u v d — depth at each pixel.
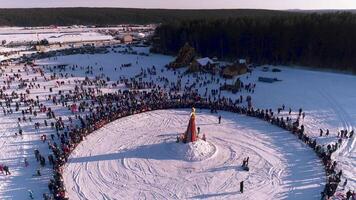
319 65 85.25
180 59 86.12
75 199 32.47
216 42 103.38
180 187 34.50
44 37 163.88
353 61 80.69
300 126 48.09
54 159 39.31
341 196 32.34
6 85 71.81
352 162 38.41
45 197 31.75
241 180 35.53
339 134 45.09
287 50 89.25
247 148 42.03
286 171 37.03
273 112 53.66
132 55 107.50
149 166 38.25
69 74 81.81
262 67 84.94
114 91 66.69
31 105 58.06
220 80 72.62
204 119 51.25
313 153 40.59
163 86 69.44
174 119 51.47
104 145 43.12
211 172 37.03
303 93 62.94
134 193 33.56
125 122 50.41
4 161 39.69
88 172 37.00
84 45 133.50
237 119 51.19
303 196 32.91
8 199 32.53
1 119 52.31
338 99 59.06
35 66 91.94
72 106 54.69
